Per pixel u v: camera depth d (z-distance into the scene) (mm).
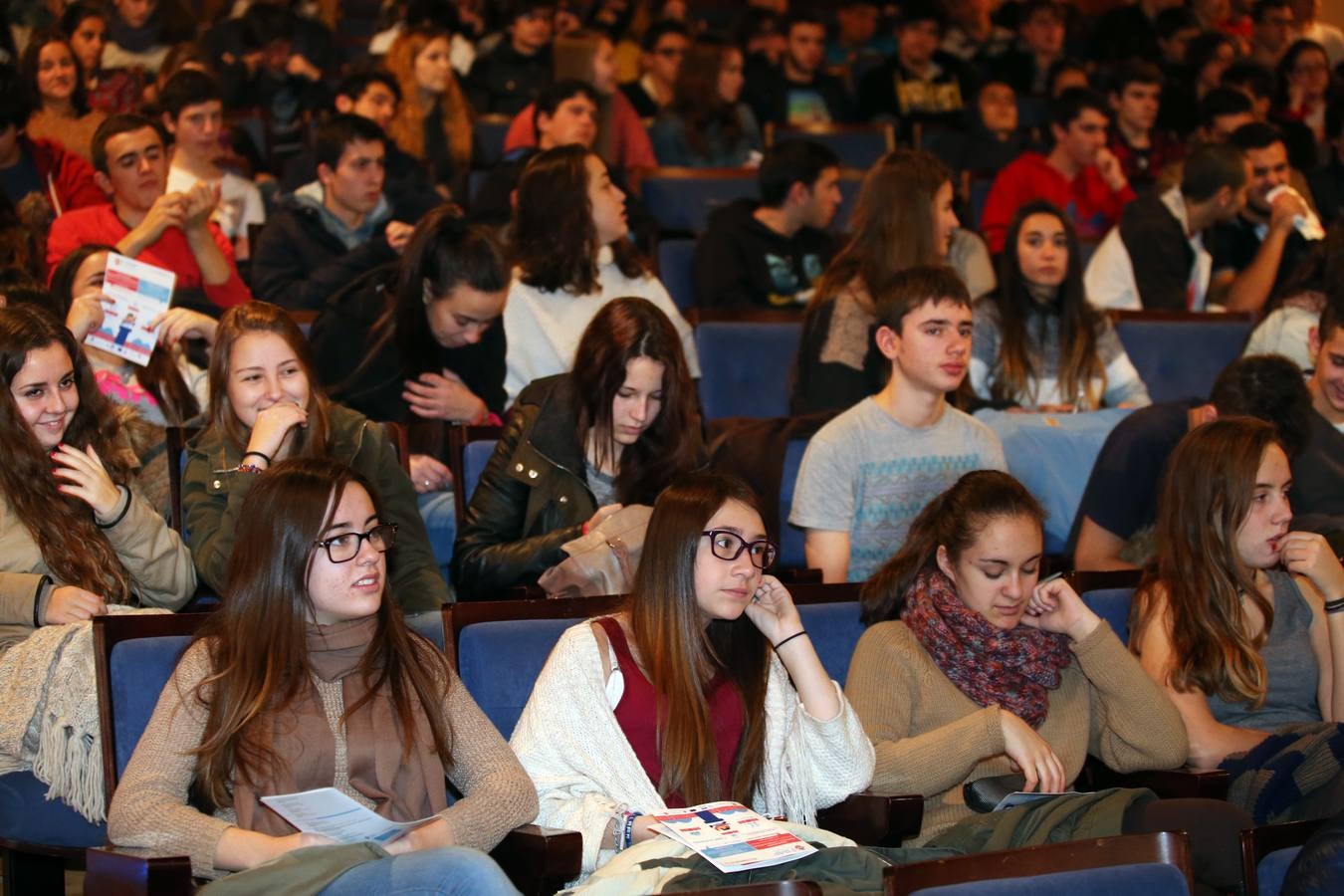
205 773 2305
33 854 2707
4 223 4434
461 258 3863
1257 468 3086
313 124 6434
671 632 2553
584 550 3123
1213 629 3084
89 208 4684
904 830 2537
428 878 2074
